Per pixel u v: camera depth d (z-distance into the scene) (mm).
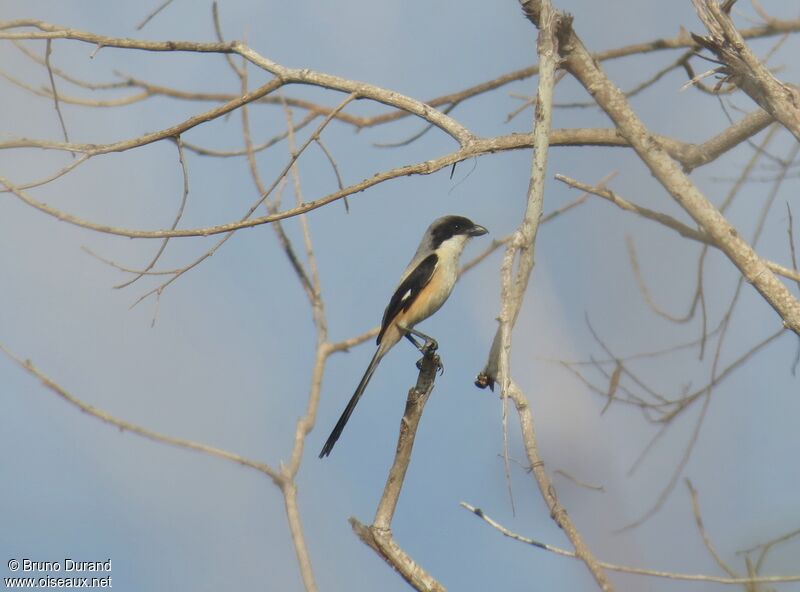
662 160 9203
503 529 7484
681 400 8242
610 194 9109
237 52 12000
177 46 11930
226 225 9852
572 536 7273
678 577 6445
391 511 8312
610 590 6402
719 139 10977
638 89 10625
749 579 6383
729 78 9391
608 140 11656
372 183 10477
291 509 8789
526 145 10961
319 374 12930
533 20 9945
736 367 9164
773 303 9000
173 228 10484
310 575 8219
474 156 11016
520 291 7727
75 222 9875
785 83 9484
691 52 11938
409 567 8156
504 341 7242
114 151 10828
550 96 8141
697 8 9328
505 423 6996
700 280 9336
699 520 6660
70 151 10758
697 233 9203
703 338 9258
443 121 11461
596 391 8320
